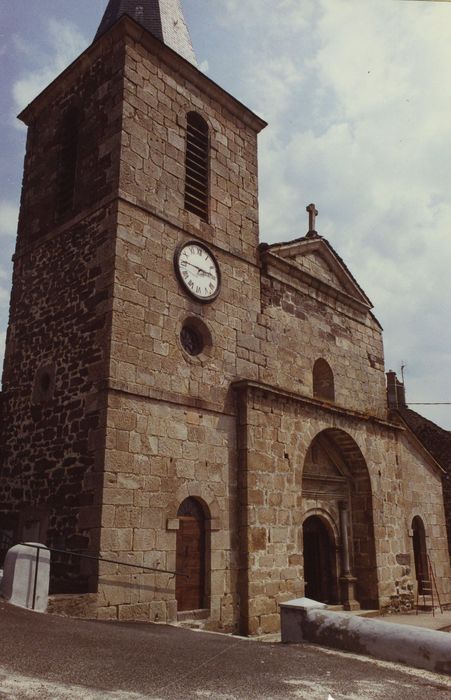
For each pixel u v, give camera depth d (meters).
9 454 12.70
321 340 16.64
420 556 18.84
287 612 8.40
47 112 15.34
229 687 5.56
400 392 27.27
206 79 14.71
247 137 15.97
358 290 18.44
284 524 13.34
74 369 11.70
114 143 12.52
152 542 10.81
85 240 12.47
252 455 12.95
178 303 12.60
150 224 12.48
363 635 7.50
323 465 16.19
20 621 7.29
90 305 11.81
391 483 17.39
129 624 9.29
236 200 14.99
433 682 6.32
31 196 14.87
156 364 11.78
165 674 5.78
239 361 13.73
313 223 17.50
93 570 9.90
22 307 13.70
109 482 10.41
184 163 13.76
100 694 4.90
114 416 10.79
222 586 11.93
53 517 11.09
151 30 15.10
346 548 16.02
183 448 11.87
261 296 14.91
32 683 5.00
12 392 13.19
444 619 15.25
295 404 14.50
